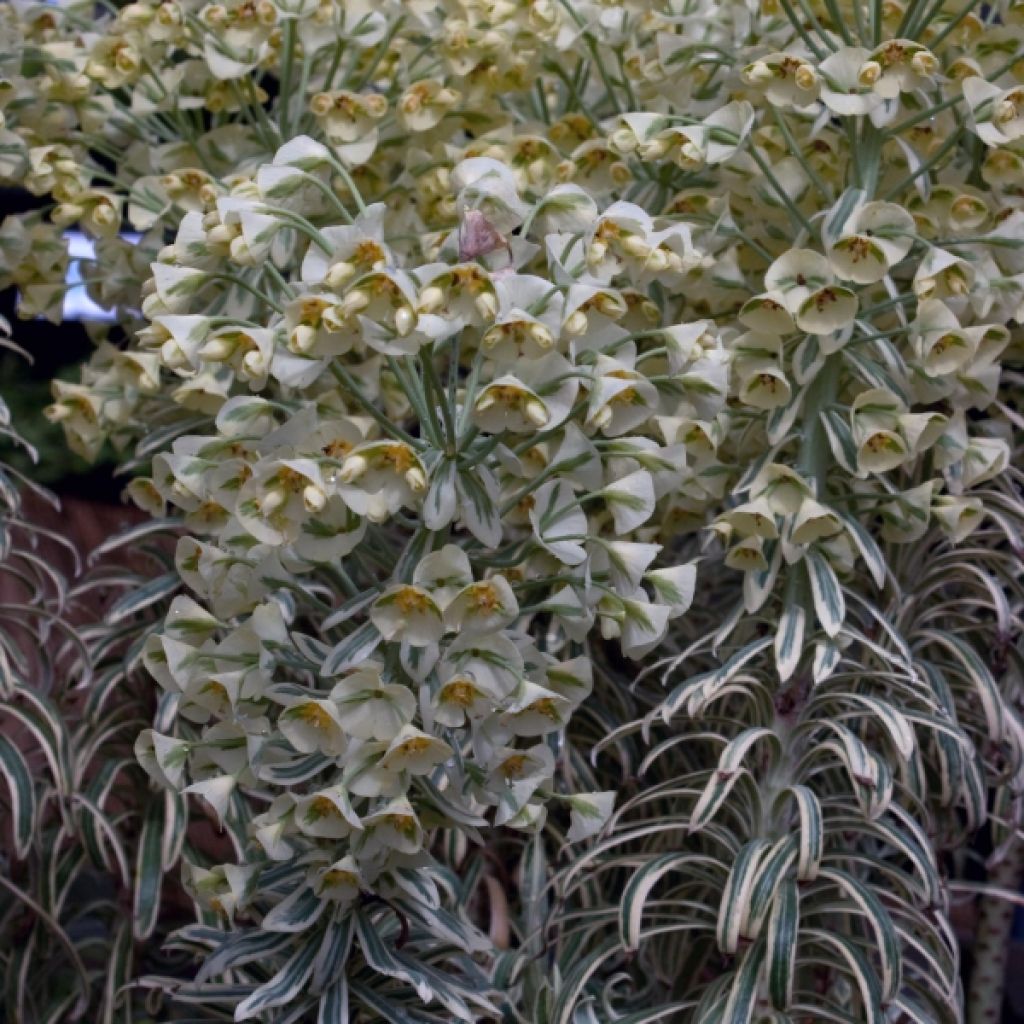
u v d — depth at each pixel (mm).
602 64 2170
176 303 1423
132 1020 2236
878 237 1676
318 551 1384
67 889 2154
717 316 2033
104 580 2186
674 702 1738
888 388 1767
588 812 1485
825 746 1762
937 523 2025
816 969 2057
